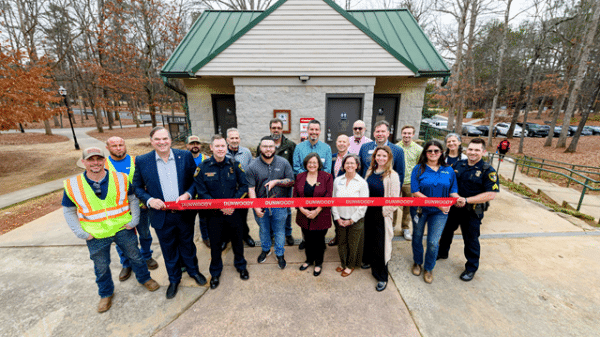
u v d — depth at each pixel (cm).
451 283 305
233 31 904
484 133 2592
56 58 2630
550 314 259
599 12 1387
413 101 841
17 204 621
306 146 378
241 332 243
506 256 354
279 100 752
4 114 964
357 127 397
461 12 1452
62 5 2191
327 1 675
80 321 257
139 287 304
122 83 1576
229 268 338
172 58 790
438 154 282
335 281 312
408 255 363
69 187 239
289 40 702
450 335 238
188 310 270
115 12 1405
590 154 1461
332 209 301
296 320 256
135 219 272
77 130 2616
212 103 885
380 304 275
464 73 1694
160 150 262
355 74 719
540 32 1798
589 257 350
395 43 825
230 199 283
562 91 1733
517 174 960
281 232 327
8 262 354
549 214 489
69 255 371
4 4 2000
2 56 962
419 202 285
